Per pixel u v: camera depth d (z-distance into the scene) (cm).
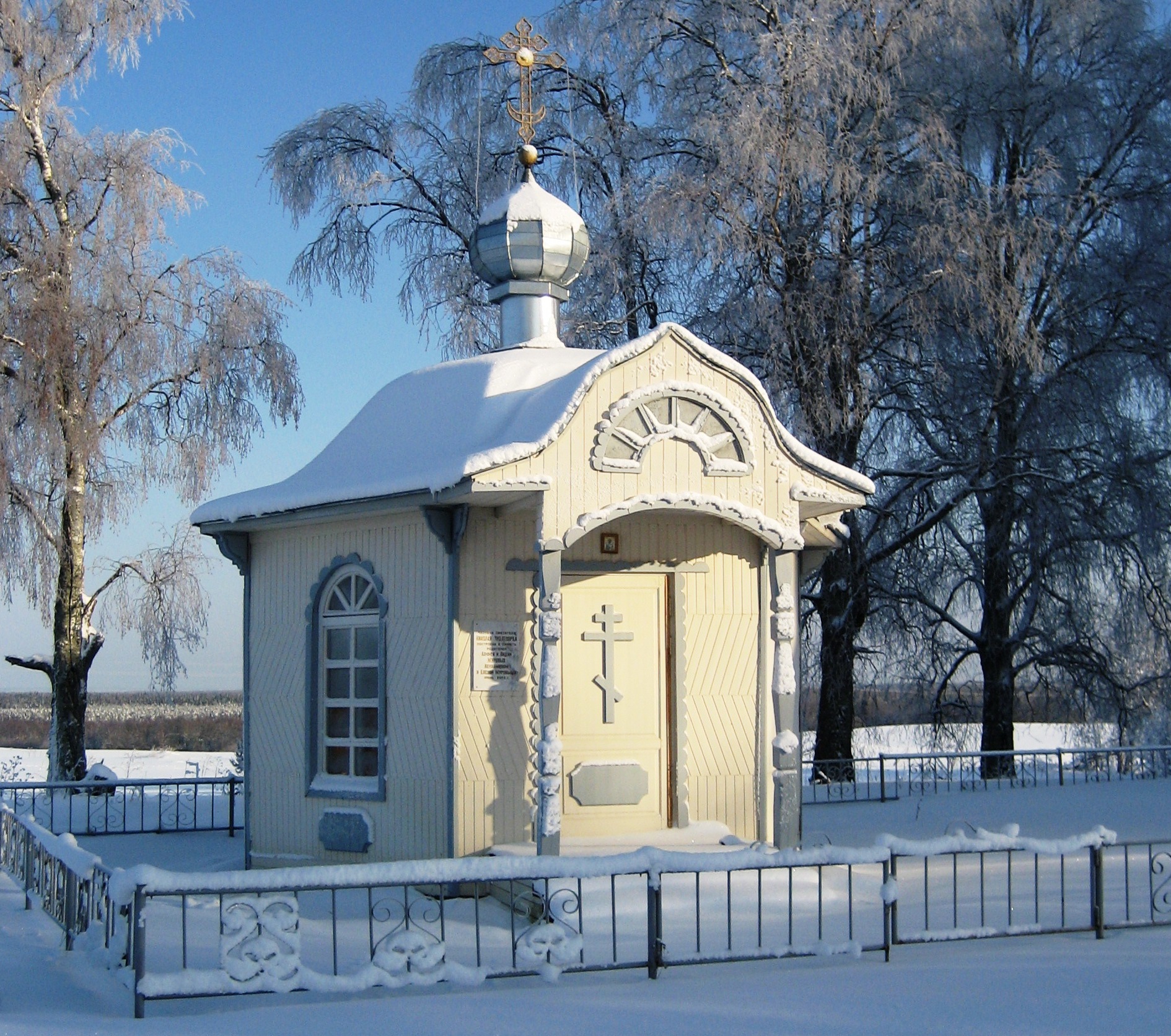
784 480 1075
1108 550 2089
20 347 2078
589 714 1132
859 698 2441
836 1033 616
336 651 1182
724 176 1927
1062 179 2064
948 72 2077
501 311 1465
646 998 689
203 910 1002
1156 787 1912
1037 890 839
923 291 1944
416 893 1059
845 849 788
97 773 1917
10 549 2055
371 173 2498
